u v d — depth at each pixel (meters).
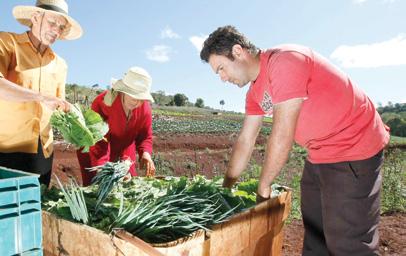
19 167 3.02
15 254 1.25
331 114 2.26
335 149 2.32
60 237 1.68
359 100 2.34
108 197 2.08
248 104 2.73
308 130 2.38
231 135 24.36
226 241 1.87
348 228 2.36
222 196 2.31
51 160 3.33
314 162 2.50
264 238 2.36
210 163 13.08
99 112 3.58
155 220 1.70
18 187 1.27
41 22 2.88
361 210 2.33
